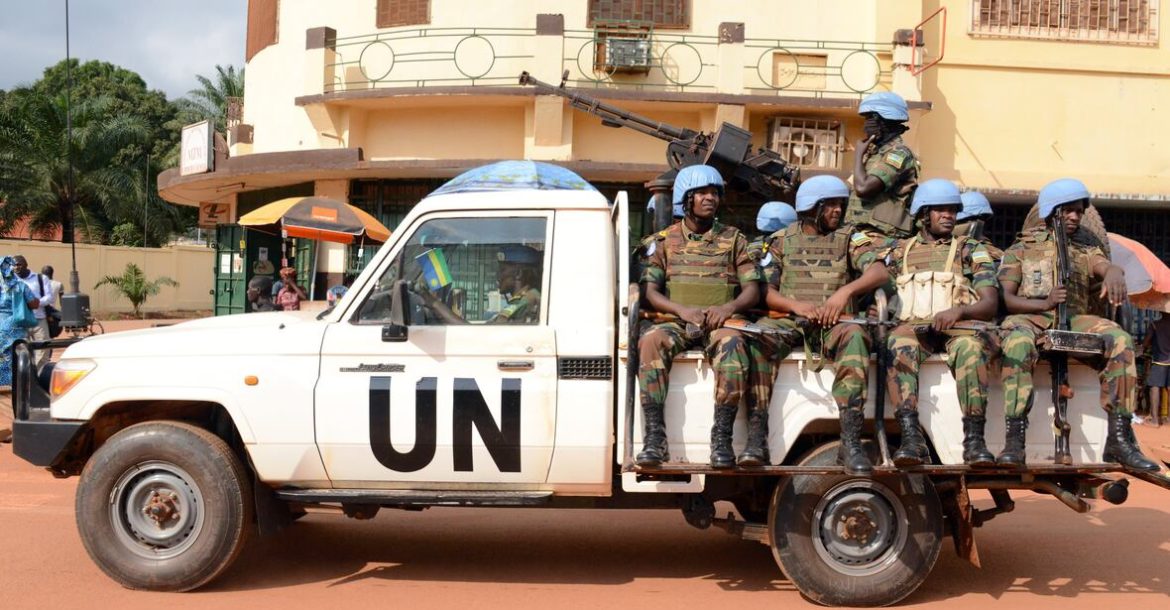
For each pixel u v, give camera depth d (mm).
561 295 5098
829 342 4977
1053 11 14953
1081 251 5445
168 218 34875
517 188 5957
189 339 5199
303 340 5113
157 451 5082
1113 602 5238
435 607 4961
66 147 31828
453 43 14945
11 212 32250
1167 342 12094
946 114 14867
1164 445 10359
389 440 5020
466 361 5039
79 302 11156
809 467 4855
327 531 6660
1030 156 14961
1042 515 7527
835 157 14562
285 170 15398
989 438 5031
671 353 4902
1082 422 5059
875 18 14688
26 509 6938
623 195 5164
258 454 5062
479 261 5215
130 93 41250
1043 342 4879
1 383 11633
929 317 5207
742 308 5043
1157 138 15078
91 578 5355
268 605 4953
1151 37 15047
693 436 4965
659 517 7316
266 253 19141
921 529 5066
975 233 7055
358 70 15328
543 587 5375
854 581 5035
